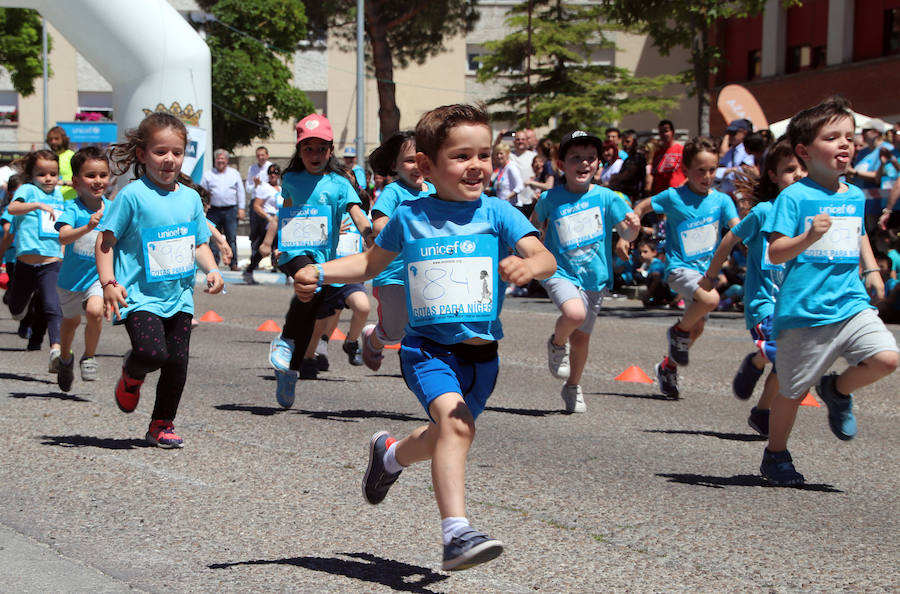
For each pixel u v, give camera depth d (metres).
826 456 7.28
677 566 4.69
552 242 8.98
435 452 4.16
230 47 51.41
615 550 4.92
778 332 6.29
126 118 21.19
